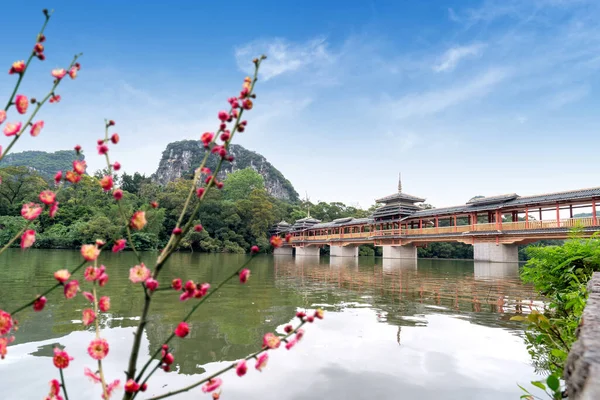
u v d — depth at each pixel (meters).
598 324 1.58
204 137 1.52
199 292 1.37
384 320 7.04
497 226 25.16
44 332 5.70
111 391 1.29
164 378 4.03
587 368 1.02
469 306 8.74
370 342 5.50
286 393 3.74
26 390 3.62
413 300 9.69
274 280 14.98
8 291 9.55
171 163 126.62
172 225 49.09
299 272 19.83
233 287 12.13
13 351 4.76
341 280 15.24
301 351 5.03
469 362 4.67
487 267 23.28
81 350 4.86
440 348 5.24
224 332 5.97
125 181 63.62
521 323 6.77
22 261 19.69
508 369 4.41
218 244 49.00
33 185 43.66
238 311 7.73
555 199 21.81
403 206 35.91
